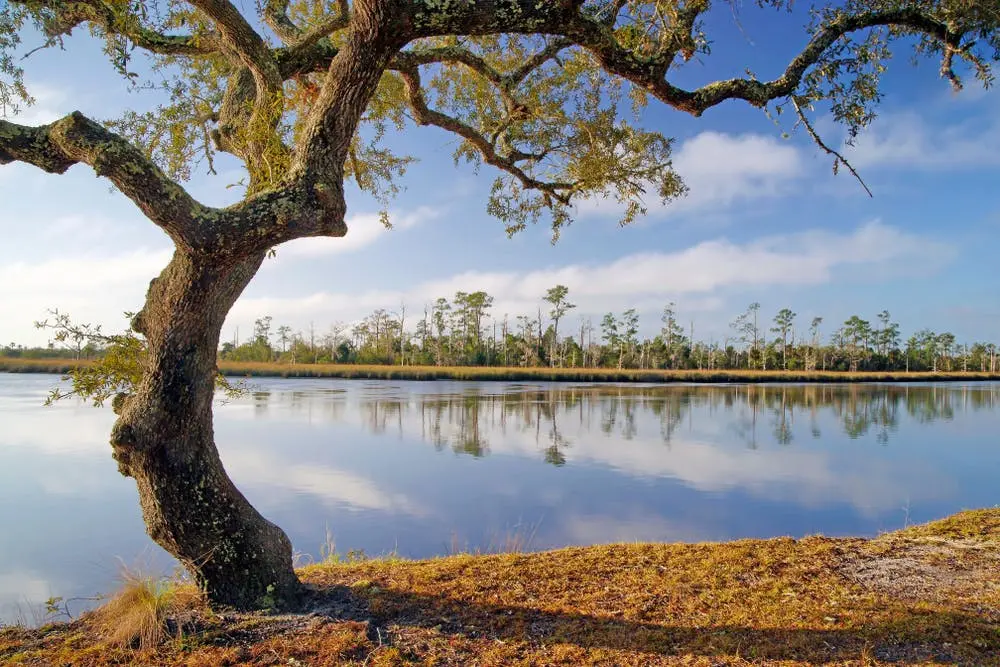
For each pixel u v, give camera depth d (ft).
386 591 14.58
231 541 13.08
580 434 61.11
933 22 16.31
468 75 23.44
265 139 13.53
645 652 11.48
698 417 77.71
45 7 13.41
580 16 12.64
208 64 20.21
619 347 253.85
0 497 33.88
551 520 29.96
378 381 161.48
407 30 11.94
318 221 12.30
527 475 40.81
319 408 84.38
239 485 37.14
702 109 14.98
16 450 48.47
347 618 13.01
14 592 20.75
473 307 238.89
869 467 44.88
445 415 76.69
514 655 11.41
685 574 15.85
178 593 13.73
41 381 134.00
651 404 95.96
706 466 44.65
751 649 11.52
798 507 32.94
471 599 14.11
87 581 21.80
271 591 13.39
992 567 16.44
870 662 10.93
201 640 11.93
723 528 28.89
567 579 15.52
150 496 12.66
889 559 17.21
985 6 15.79
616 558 17.37
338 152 12.62
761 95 15.14
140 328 12.78
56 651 11.67
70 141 10.80
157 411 12.34
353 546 25.76
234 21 13.05
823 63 16.37
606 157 21.38
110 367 13.07
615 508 32.37
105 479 38.40
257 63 13.56
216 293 12.45
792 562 16.92
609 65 13.82
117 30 13.47
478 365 236.63
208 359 12.85
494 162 21.77
